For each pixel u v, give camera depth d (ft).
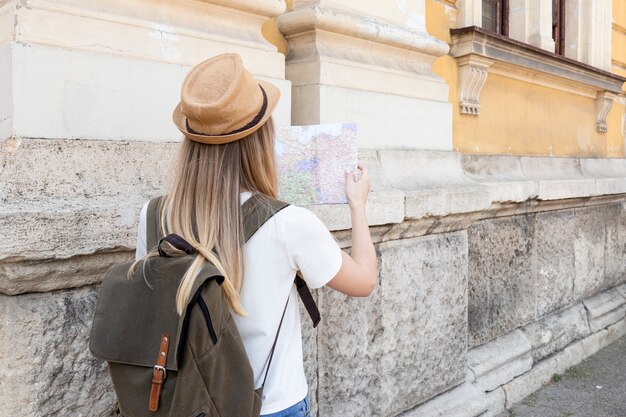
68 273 5.66
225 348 4.12
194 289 4.05
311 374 8.59
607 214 18.93
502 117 15.16
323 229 4.74
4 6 5.93
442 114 11.69
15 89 5.56
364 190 5.52
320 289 8.71
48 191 5.63
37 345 5.57
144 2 6.86
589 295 17.99
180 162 4.70
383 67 10.41
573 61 17.01
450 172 11.53
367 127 9.86
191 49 7.21
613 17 21.77
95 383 5.98
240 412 4.14
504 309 14.03
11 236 5.08
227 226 4.42
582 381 14.70
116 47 6.44
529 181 14.23
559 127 17.98
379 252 9.72
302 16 8.97
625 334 18.54
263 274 4.51
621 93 21.84
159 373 4.10
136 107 6.57
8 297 5.50
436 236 11.02
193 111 4.32
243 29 8.06
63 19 5.99
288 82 8.35
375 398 9.78
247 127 4.51
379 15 10.41
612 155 21.80
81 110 6.06
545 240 15.60
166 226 4.70
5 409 5.52
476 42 13.03
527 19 16.53
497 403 12.59
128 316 4.31
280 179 5.84
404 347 10.30
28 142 5.57
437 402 11.07
